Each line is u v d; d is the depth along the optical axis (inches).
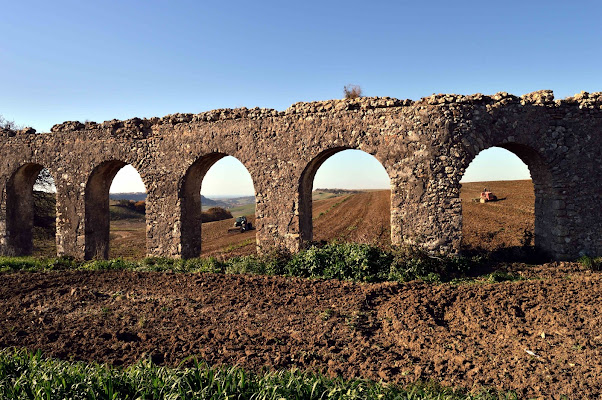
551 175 498.3
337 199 2237.9
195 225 619.2
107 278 455.5
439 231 486.0
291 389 173.2
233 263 518.3
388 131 502.6
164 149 591.2
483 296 358.6
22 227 703.1
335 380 193.8
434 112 489.4
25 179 706.2
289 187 536.7
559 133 494.6
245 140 556.4
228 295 379.2
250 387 177.2
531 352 244.2
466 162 485.1
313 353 247.0
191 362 235.5
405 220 498.0
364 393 174.7
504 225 819.4
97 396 169.2
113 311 339.6
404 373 220.2
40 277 467.2
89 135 626.5
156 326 300.7
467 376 217.5
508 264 479.8
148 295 385.1
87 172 625.6
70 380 179.0
